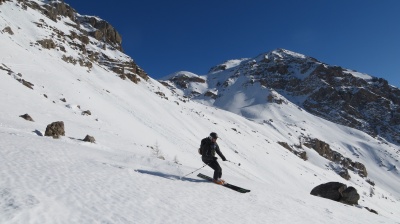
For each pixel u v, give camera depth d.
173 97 146.75
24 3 117.69
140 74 145.12
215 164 12.62
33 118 28.48
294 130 193.25
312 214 11.47
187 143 58.09
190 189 10.71
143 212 7.12
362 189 118.88
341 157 180.00
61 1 147.00
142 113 69.75
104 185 8.76
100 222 5.87
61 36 110.38
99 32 151.38
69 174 9.24
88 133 28.67
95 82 79.62
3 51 52.94
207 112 159.38
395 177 178.12
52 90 46.50
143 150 29.23
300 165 109.81
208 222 7.61
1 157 9.98
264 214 9.68
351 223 11.70
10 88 34.81
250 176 51.22
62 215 5.77
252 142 108.00
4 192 6.25
